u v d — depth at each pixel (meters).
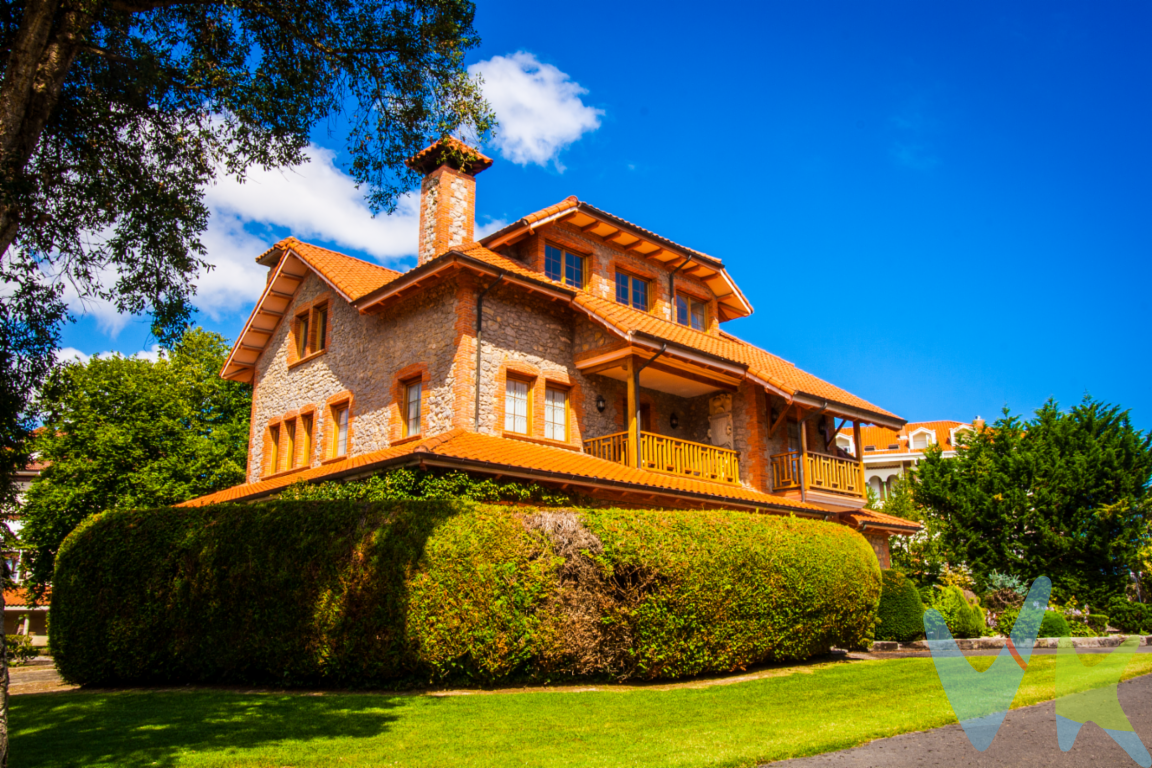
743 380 19.48
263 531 11.02
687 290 22.11
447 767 6.07
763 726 7.55
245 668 10.84
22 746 6.98
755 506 17.14
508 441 15.80
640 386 19.86
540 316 17.75
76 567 11.98
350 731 7.39
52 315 8.42
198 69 9.73
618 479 14.50
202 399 31.50
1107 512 23.83
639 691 10.02
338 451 19.53
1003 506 24.91
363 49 10.20
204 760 6.32
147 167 9.79
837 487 20.30
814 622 13.21
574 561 10.67
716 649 11.46
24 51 6.91
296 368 21.77
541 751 6.55
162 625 11.41
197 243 10.23
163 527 11.82
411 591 9.96
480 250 18.58
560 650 10.37
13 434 7.86
